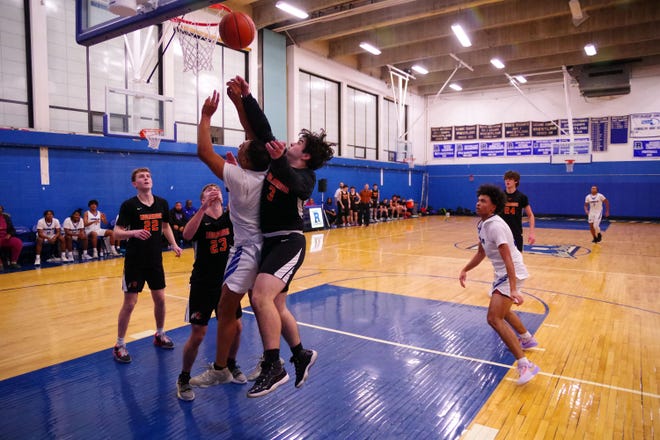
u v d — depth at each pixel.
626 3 13.04
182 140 12.27
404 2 12.10
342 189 17.00
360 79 19.05
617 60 17.97
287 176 2.40
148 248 3.90
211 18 12.37
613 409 3.06
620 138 19.39
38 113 9.37
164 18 4.34
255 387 2.25
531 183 21.33
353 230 15.48
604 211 19.91
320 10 12.91
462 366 3.78
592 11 13.51
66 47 9.95
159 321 4.15
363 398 3.20
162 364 3.81
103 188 10.43
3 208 8.79
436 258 9.51
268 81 14.45
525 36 14.61
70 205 9.88
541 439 2.68
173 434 2.72
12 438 2.67
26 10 9.30
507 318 4.17
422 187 23.97
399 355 4.01
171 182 11.82
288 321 2.59
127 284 3.82
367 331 4.68
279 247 2.49
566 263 8.91
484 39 15.27
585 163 20.02
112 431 2.76
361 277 7.52
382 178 20.64
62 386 3.38
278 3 10.93
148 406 3.08
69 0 9.98
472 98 22.61
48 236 8.87
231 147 13.16
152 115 11.40
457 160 23.23
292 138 15.57
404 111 22.53
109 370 3.69
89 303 5.85
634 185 19.23
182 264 8.80
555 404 3.12
